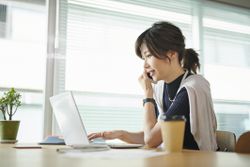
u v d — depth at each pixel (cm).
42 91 235
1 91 222
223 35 333
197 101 125
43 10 243
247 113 334
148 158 69
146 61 138
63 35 246
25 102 229
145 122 128
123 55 270
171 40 131
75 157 71
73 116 121
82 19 256
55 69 238
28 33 236
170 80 143
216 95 316
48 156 75
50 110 232
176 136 85
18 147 118
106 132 148
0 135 170
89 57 255
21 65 231
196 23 315
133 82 270
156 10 294
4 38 229
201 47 313
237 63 338
